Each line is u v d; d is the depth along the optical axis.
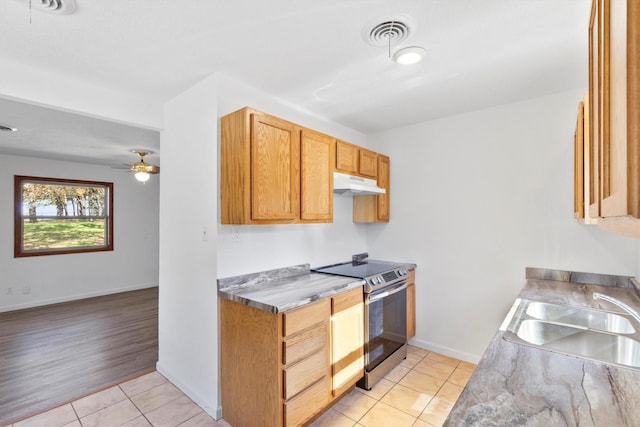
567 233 2.47
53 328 3.90
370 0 1.43
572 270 2.45
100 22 1.58
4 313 4.51
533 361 1.13
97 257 5.53
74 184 5.27
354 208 3.45
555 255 2.52
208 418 2.14
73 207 5.39
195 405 2.29
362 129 3.46
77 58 1.94
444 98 2.59
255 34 1.70
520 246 2.68
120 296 5.49
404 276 2.91
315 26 1.63
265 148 2.06
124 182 5.86
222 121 2.14
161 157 2.75
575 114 2.43
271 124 2.11
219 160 2.16
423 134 3.21
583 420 0.79
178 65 2.04
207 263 2.23
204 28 1.65
